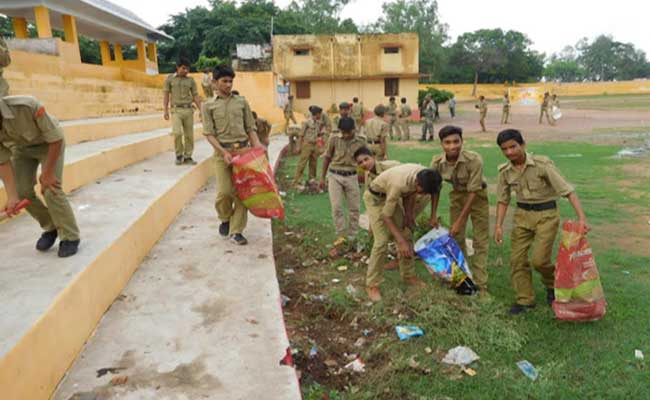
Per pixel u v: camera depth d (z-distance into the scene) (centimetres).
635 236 598
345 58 3111
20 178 344
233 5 4381
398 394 310
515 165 401
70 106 1026
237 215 514
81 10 1602
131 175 683
